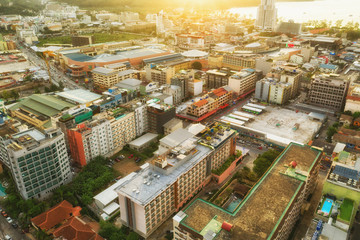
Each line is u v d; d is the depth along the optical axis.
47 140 172.12
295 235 150.00
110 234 146.62
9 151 157.50
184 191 166.50
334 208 128.00
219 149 188.75
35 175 169.12
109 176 188.75
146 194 142.38
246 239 110.75
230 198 175.88
